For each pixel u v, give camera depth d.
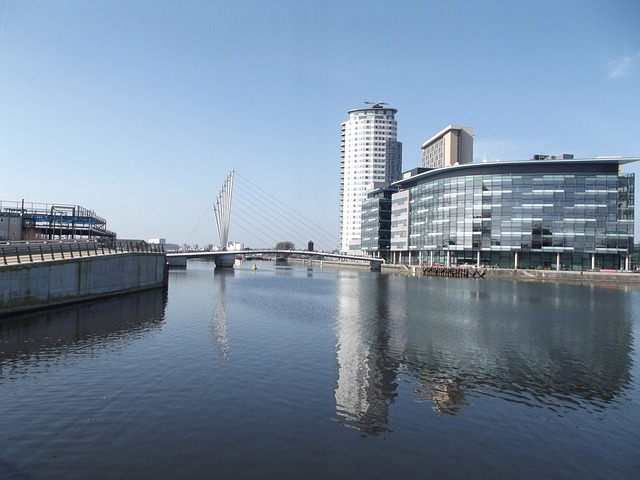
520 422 17.94
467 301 61.41
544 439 16.44
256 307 49.47
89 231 79.00
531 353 29.91
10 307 36.22
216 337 31.52
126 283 58.00
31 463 13.41
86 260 47.25
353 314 45.75
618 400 20.91
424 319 43.41
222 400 19.02
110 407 17.86
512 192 125.81
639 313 52.12
